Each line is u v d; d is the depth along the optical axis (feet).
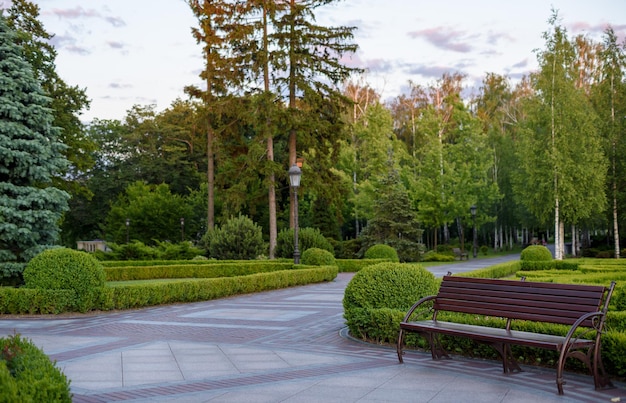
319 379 23.00
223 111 120.47
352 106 124.67
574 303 22.38
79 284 46.93
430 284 32.19
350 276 88.58
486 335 23.57
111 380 23.27
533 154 121.49
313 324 38.99
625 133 131.64
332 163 127.24
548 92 119.85
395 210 127.24
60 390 14.53
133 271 81.46
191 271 85.25
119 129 193.16
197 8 129.90
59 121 101.91
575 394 20.42
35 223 56.44
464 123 156.46
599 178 117.80
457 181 148.87
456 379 22.76
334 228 144.66
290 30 117.60
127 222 146.20
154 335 35.58
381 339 30.73
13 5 100.58
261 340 33.12
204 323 40.47
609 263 78.28
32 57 96.68
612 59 133.90
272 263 88.84
